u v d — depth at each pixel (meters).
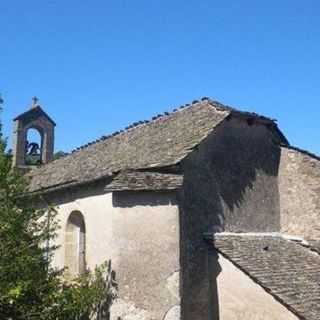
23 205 11.30
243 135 15.53
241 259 12.63
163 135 15.45
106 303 12.76
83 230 16.16
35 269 11.05
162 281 12.48
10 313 10.70
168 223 12.78
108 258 13.34
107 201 14.01
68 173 17.53
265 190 15.90
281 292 11.38
